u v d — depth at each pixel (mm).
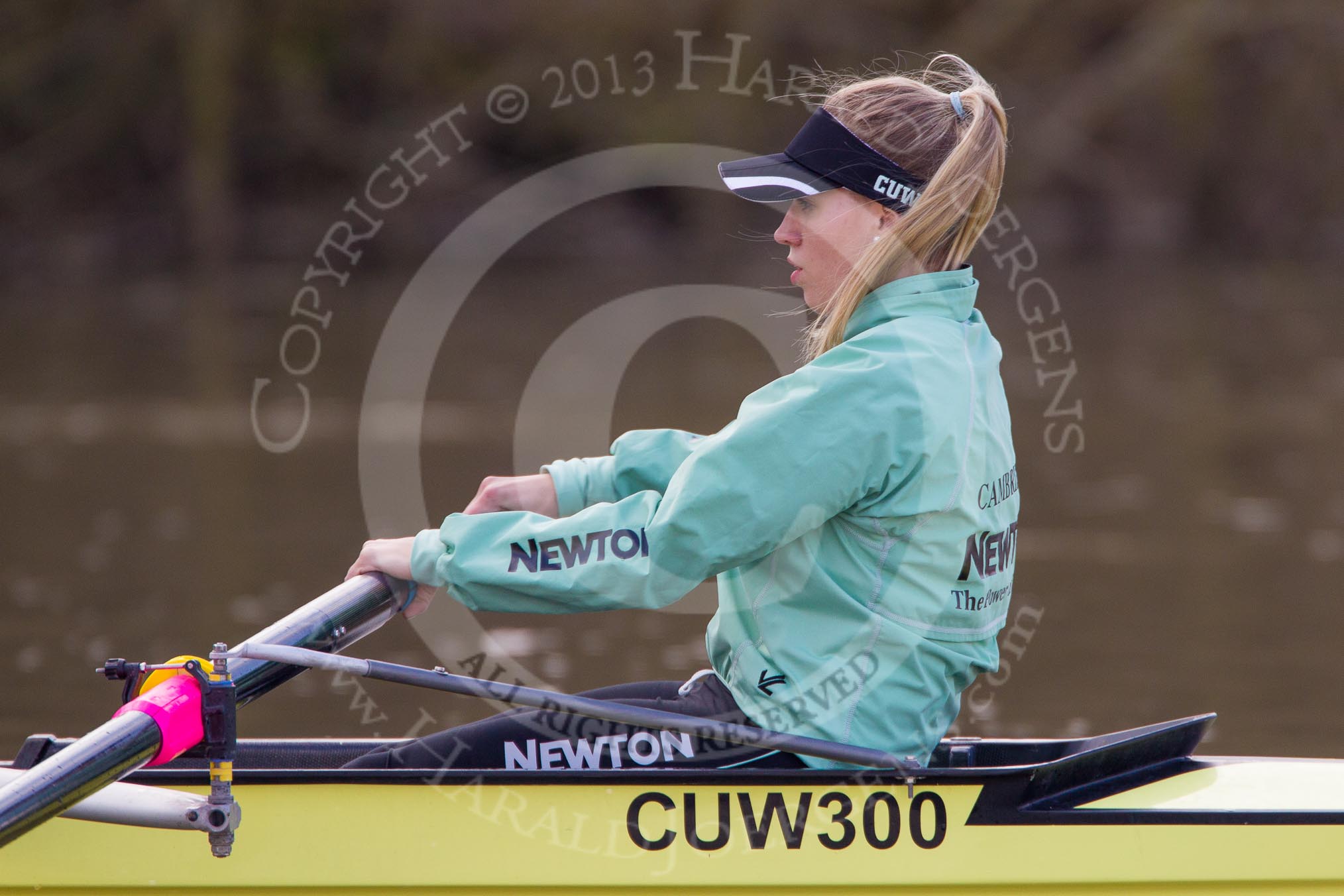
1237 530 26000
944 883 9031
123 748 8297
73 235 87875
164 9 85938
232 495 29703
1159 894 9117
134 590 21797
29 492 29953
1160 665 18188
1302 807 9195
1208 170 97375
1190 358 50562
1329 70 95438
